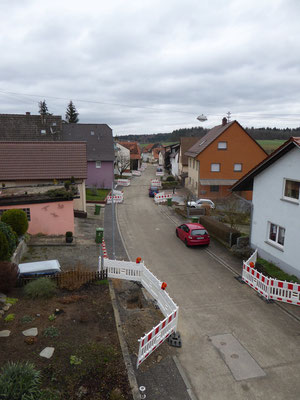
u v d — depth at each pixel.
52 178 26.44
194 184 41.59
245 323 10.65
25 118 42.62
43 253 16.75
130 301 11.81
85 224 24.47
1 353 8.07
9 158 27.11
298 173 13.32
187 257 17.59
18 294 11.36
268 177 15.53
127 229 23.61
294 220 13.75
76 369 7.68
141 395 7.25
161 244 20.02
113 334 9.27
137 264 13.32
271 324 10.61
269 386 7.74
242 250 17.27
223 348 9.21
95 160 44.22
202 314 11.23
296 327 10.46
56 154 28.16
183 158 52.06
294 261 13.88
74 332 9.23
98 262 14.85
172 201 35.97
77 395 6.92
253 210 17.12
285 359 8.77
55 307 10.61
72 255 16.66
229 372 8.20
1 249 12.31
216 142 37.47
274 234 15.69
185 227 20.28
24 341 8.62
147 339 8.29
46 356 8.05
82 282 12.43
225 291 13.20
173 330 9.70
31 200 19.19
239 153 37.97
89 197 35.88
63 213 20.05
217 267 16.06
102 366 7.87
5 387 6.30
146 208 32.09
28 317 9.83
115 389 7.17
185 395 7.35
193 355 8.85
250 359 8.74
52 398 6.68
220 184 37.50
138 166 78.00
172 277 14.70
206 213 29.14
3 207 18.75
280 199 14.58
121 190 44.88
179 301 12.27
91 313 10.38
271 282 12.43
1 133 41.12
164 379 7.81
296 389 7.66
